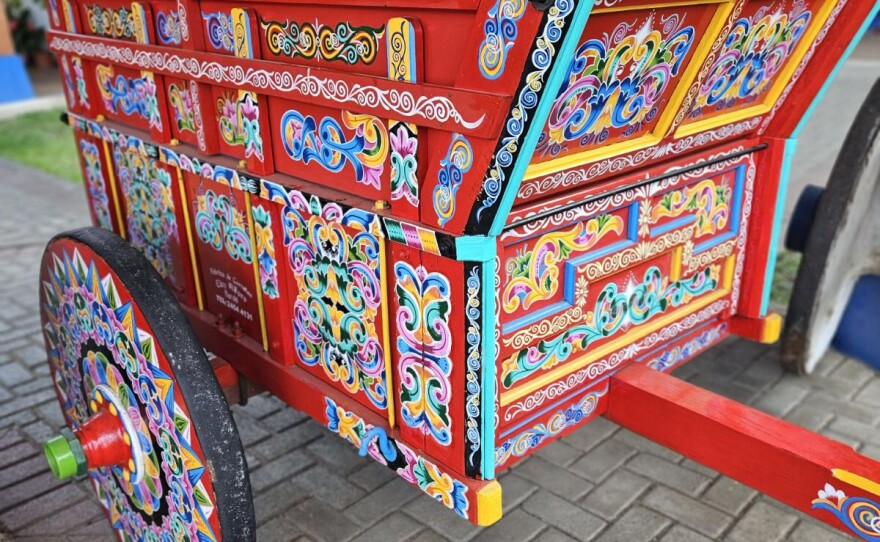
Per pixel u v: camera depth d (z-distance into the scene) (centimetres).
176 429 177
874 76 978
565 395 192
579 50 141
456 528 241
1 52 1025
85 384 218
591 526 239
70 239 196
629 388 200
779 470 177
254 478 267
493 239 146
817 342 304
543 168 158
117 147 256
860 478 165
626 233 195
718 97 199
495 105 129
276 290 202
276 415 306
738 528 236
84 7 251
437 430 169
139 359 182
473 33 131
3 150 771
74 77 271
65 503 260
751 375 317
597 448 279
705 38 165
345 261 177
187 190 226
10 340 374
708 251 224
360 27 154
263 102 186
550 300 180
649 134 183
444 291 155
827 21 204
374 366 180
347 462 276
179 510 189
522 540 234
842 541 229
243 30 181
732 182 228
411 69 144
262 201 195
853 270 309
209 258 228
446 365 161
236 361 229
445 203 147
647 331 213
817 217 267
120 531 229
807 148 649
